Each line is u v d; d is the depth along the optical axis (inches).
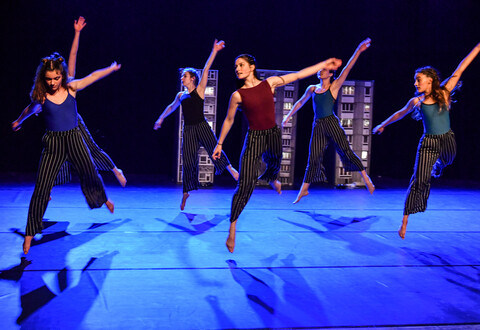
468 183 334.3
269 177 158.6
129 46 321.4
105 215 195.8
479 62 344.2
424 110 160.2
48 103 137.2
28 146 321.4
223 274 128.9
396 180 339.3
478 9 335.9
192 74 195.5
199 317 102.1
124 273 127.6
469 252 155.3
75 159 143.7
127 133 331.0
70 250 146.4
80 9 312.7
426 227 189.8
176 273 128.8
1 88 311.7
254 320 101.3
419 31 340.2
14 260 135.9
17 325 96.2
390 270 135.9
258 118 140.3
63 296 111.0
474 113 350.6
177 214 202.4
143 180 304.8
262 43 329.7
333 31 334.3
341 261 143.2
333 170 305.4
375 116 351.9
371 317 104.1
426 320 103.3
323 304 110.6
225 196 253.9
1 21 305.7
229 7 325.1
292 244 160.2
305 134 352.8
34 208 137.6
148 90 328.5
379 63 343.0
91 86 322.0
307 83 342.3
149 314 102.9
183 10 322.0
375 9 336.2
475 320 103.7
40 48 311.6
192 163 199.5
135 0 318.0
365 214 213.2
